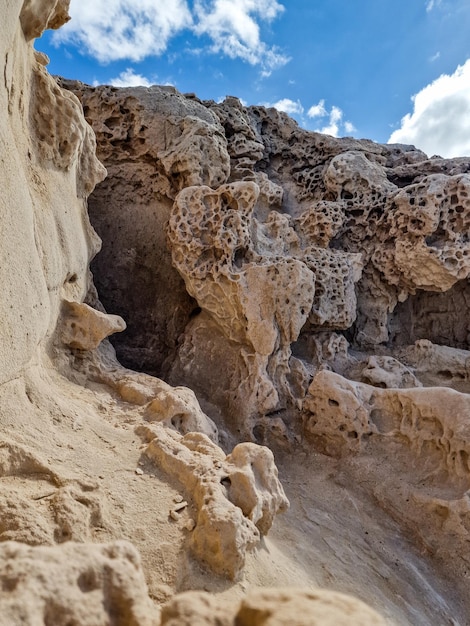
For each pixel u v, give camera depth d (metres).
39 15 3.43
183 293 6.92
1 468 2.46
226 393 5.87
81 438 3.16
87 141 5.00
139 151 6.98
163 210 6.99
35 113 3.78
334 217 7.02
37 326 3.30
